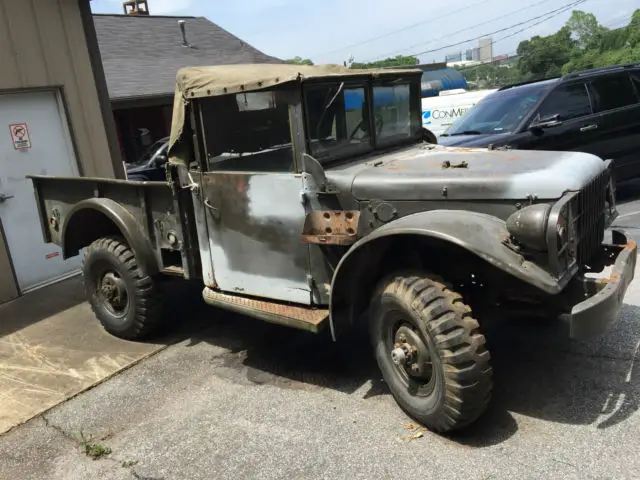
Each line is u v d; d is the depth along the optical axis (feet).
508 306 10.89
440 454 9.23
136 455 10.16
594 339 12.51
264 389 12.05
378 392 11.46
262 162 11.64
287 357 13.52
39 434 11.14
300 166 11.09
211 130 12.17
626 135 23.44
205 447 10.18
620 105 23.40
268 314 11.87
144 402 12.00
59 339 15.78
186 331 15.67
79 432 11.07
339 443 9.84
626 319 13.25
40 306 18.69
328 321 11.21
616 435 9.21
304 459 9.52
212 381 12.64
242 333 15.28
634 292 14.73
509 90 25.18
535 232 8.45
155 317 14.76
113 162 23.15
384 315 10.07
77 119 21.67
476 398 8.98
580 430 9.45
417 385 9.95
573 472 8.47
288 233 11.62
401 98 13.62
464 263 10.50
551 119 22.07
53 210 16.67
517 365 11.80
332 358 13.23
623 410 9.86
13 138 19.95
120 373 13.46
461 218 9.28
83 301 18.86
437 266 10.77
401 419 10.38
